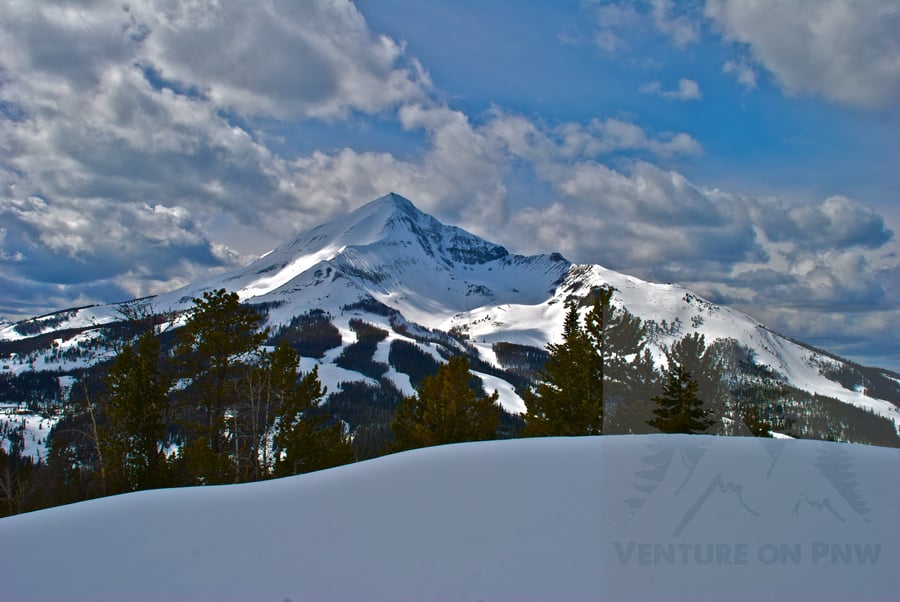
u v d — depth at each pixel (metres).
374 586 2.94
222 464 17.61
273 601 2.90
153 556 3.59
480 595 2.71
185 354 21.11
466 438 20.66
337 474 5.13
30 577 3.38
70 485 21.03
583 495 3.85
